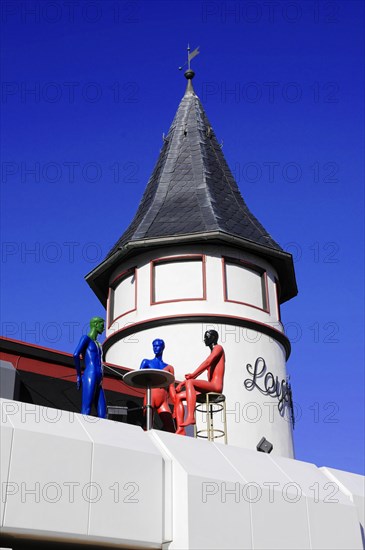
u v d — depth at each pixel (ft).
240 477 46.47
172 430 60.90
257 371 80.38
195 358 78.89
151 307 82.58
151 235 85.61
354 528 51.29
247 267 86.63
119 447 42.32
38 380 57.88
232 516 44.04
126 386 63.46
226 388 77.77
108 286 91.66
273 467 50.80
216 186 93.86
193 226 85.51
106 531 39.75
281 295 95.66
